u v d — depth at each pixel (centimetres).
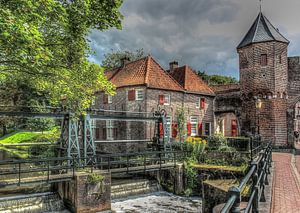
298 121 3416
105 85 1205
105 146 2892
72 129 1669
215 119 3194
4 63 925
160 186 1869
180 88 2817
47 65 986
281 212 606
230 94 3045
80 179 1318
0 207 1236
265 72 2698
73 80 1061
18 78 1261
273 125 2634
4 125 3956
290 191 827
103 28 972
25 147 2856
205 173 1686
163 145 2058
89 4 888
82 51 1056
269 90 2664
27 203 1323
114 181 1861
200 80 3181
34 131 3666
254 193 431
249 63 2812
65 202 1408
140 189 1762
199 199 1641
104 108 2962
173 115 2734
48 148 2583
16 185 1218
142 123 2539
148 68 2736
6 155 2636
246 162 1658
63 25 922
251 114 2794
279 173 1193
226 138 2041
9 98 3591
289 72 2728
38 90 1438
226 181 1370
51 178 1312
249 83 2806
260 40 2725
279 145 2608
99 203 1369
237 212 282
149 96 2566
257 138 1931
